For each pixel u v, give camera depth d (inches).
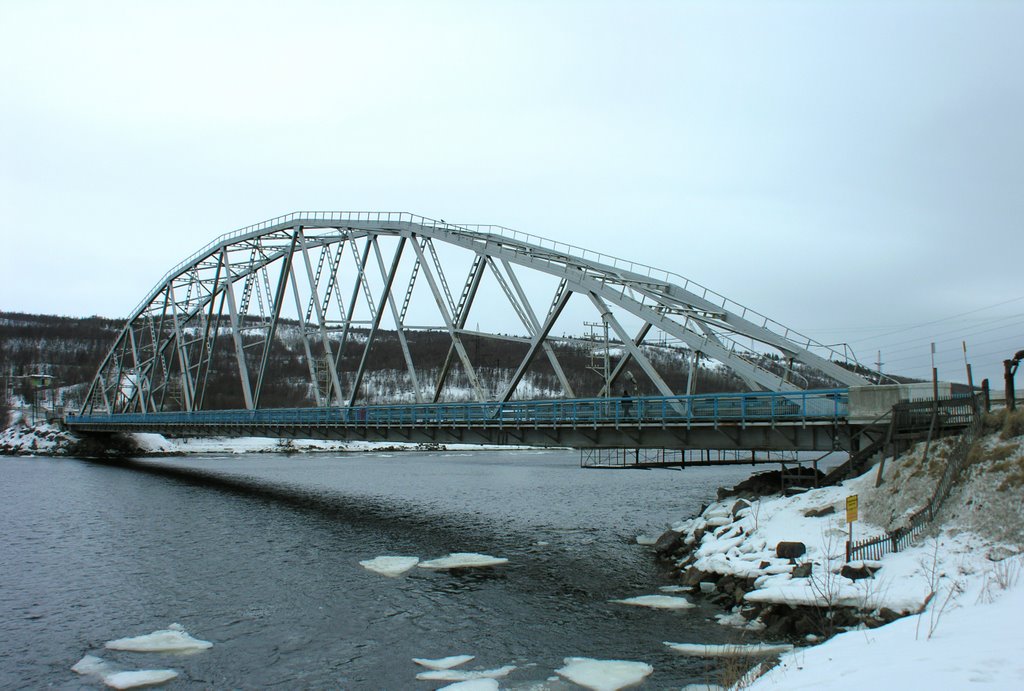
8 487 2249.0
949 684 327.6
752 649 650.8
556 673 637.9
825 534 844.0
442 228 1875.0
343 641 748.0
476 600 892.6
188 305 3427.7
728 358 1214.3
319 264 2332.7
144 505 1834.4
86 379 7081.7
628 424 1154.0
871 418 957.2
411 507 1760.6
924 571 653.9
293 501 1905.8
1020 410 778.2
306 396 5137.8
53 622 822.5
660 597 853.2
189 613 853.8
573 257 1593.3
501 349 5753.0
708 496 1910.7
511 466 3139.8
